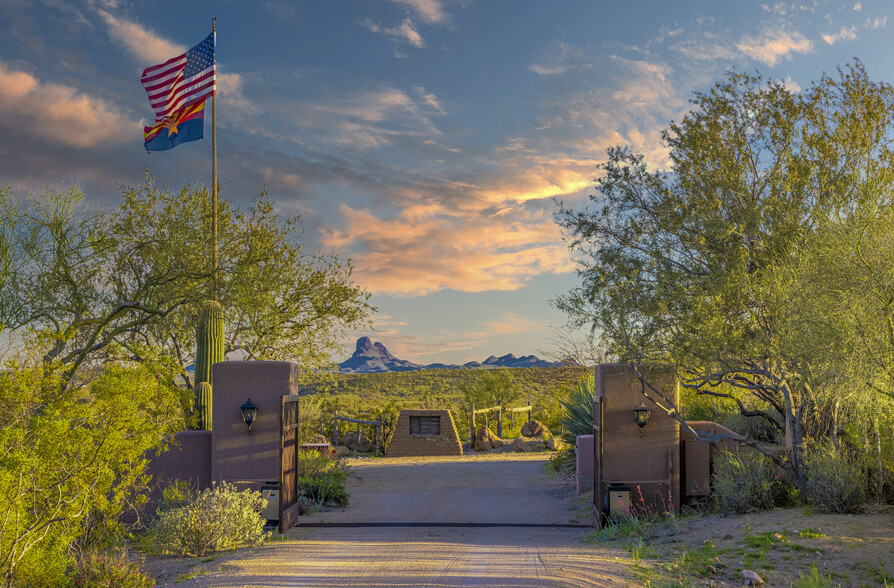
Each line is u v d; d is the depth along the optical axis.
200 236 19.47
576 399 19.22
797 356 10.04
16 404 8.70
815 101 13.88
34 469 7.93
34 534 7.93
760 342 11.20
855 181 11.31
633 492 12.49
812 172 12.75
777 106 13.92
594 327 12.37
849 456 11.07
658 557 8.56
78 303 15.67
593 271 12.69
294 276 23.11
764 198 12.76
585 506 14.38
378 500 15.76
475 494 16.36
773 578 7.27
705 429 13.02
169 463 12.75
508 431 32.91
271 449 12.59
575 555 9.02
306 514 13.94
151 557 9.84
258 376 12.73
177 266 17.72
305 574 8.18
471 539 11.20
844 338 9.01
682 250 12.93
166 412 10.93
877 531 8.67
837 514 9.81
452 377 70.44
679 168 13.92
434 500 15.63
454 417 31.98
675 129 14.60
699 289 11.71
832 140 13.16
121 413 8.91
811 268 10.03
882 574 7.11
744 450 13.10
